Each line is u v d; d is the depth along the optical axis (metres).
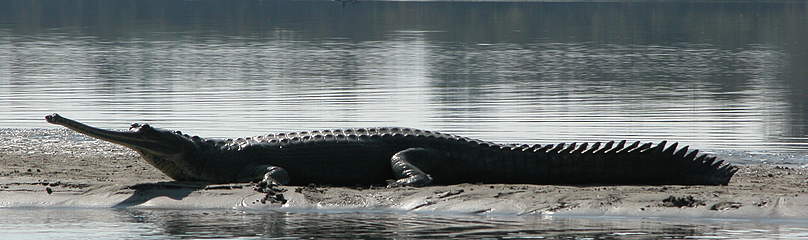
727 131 46.81
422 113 53.47
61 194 29.69
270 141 31.95
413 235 24.33
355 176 31.56
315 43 109.00
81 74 74.06
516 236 24.19
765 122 49.91
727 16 169.25
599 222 26.12
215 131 47.25
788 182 31.48
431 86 66.62
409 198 28.83
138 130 30.70
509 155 31.73
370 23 150.12
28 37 116.94
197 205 28.84
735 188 29.59
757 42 112.56
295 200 28.89
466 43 109.38
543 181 31.67
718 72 77.50
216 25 144.25
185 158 31.44
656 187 29.92
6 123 49.41
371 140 31.86
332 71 77.06
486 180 31.73
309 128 48.31
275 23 149.88
